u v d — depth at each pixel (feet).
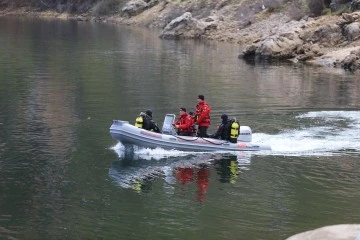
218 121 87.20
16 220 50.16
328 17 187.21
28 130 79.36
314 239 40.19
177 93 111.24
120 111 93.04
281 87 120.67
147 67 151.23
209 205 54.49
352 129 82.33
